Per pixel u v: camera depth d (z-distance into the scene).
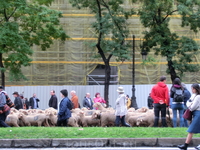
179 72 24.67
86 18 28.45
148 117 13.85
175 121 12.93
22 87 27.28
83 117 14.39
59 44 28.44
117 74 29.22
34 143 10.02
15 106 18.91
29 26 23.75
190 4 22.72
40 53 28.38
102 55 24.66
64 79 28.42
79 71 28.59
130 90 27.52
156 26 24.06
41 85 28.17
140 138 10.14
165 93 12.92
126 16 24.30
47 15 23.28
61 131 10.92
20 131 11.00
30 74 28.19
